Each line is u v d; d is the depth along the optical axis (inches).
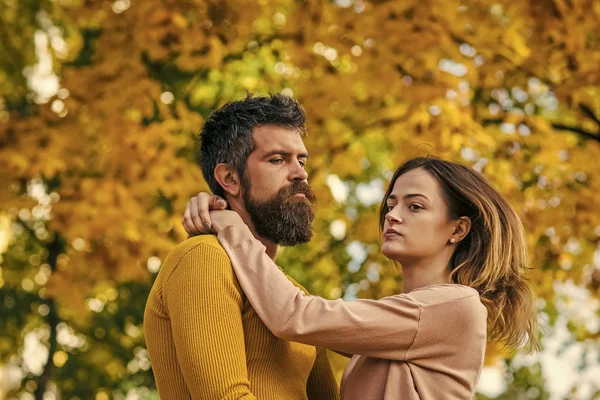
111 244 291.9
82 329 393.7
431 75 277.0
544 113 329.1
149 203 298.0
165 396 131.1
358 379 134.3
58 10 351.3
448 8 272.1
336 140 305.6
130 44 289.7
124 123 282.8
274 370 130.8
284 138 138.2
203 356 122.3
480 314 134.1
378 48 273.3
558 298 366.0
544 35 273.0
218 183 140.9
